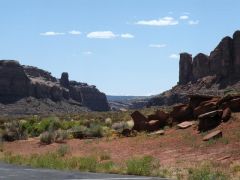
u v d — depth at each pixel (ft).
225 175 53.06
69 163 68.18
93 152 87.61
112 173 59.98
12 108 593.42
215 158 65.87
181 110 98.32
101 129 116.37
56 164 67.92
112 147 90.53
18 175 52.37
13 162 78.28
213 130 82.33
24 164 73.46
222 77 479.82
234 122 82.33
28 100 627.87
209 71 516.32
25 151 102.06
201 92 467.11
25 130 135.95
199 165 62.23
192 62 552.82
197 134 83.71
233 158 63.98
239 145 69.92
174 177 54.75
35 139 122.62
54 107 648.79
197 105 97.14
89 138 112.27
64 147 92.43
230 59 479.41
